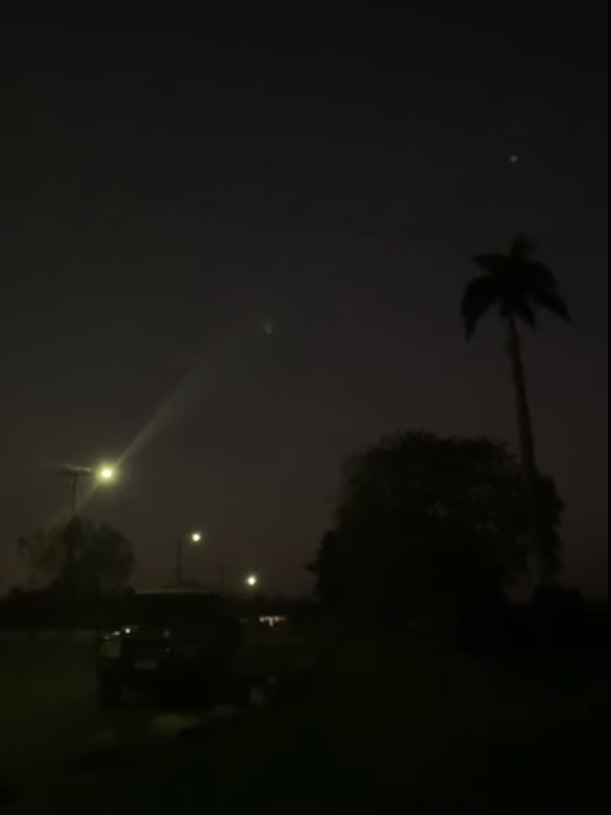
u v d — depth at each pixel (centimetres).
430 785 1195
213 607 2283
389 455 5628
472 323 4297
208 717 1952
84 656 3872
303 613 6259
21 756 1466
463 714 1705
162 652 2186
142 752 1482
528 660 2748
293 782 1226
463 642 3297
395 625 5091
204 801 1142
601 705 1750
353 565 5609
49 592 8106
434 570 5450
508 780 1204
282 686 2442
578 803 1107
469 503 5541
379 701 1977
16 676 2938
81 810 1114
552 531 5088
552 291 4266
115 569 9231
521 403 4272
